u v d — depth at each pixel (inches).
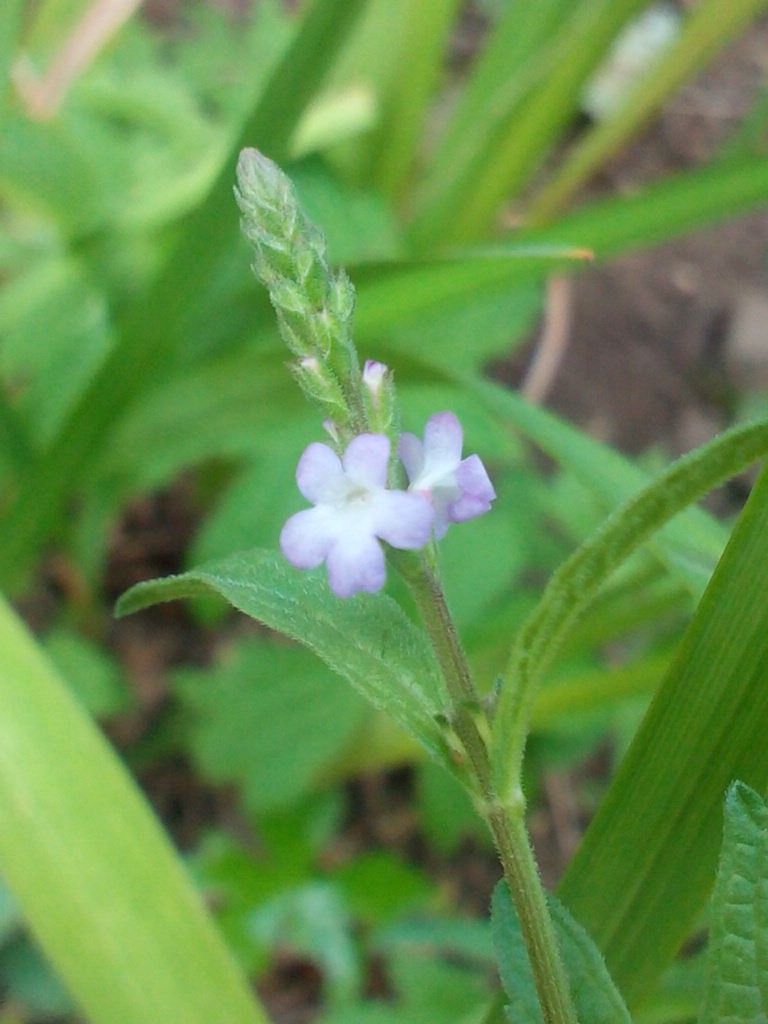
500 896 2.0
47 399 4.9
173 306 3.9
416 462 1.9
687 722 2.2
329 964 4.2
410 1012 3.9
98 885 2.6
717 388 6.8
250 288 4.2
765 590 2.0
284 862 4.5
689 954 3.9
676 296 7.1
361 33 5.5
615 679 3.9
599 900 2.3
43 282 5.0
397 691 1.9
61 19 5.0
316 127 5.3
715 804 2.2
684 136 7.9
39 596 5.5
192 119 5.6
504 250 3.6
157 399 4.3
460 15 8.0
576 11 5.3
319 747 4.5
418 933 4.0
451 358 5.1
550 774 5.3
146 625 5.6
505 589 4.9
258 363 4.2
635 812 2.2
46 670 2.8
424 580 1.8
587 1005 2.0
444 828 4.6
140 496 5.9
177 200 5.1
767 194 4.3
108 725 5.2
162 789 5.2
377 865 4.5
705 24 5.5
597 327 7.0
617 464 3.5
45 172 5.1
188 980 2.6
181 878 2.7
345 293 1.8
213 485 5.7
